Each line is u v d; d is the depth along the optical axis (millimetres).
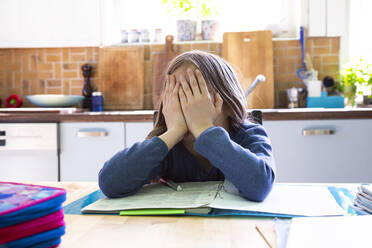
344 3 2725
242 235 585
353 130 2117
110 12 3049
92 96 2811
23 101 3023
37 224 481
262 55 2729
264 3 2984
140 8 3084
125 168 858
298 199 788
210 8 2957
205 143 848
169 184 934
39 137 2307
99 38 2861
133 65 2875
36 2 2854
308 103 2623
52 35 2877
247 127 1104
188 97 934
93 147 2289
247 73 2740
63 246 545
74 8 2850
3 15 2869
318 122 2125
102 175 865
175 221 666
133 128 2258
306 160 2139
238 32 2760
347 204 757
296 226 557
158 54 2873
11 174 2338
